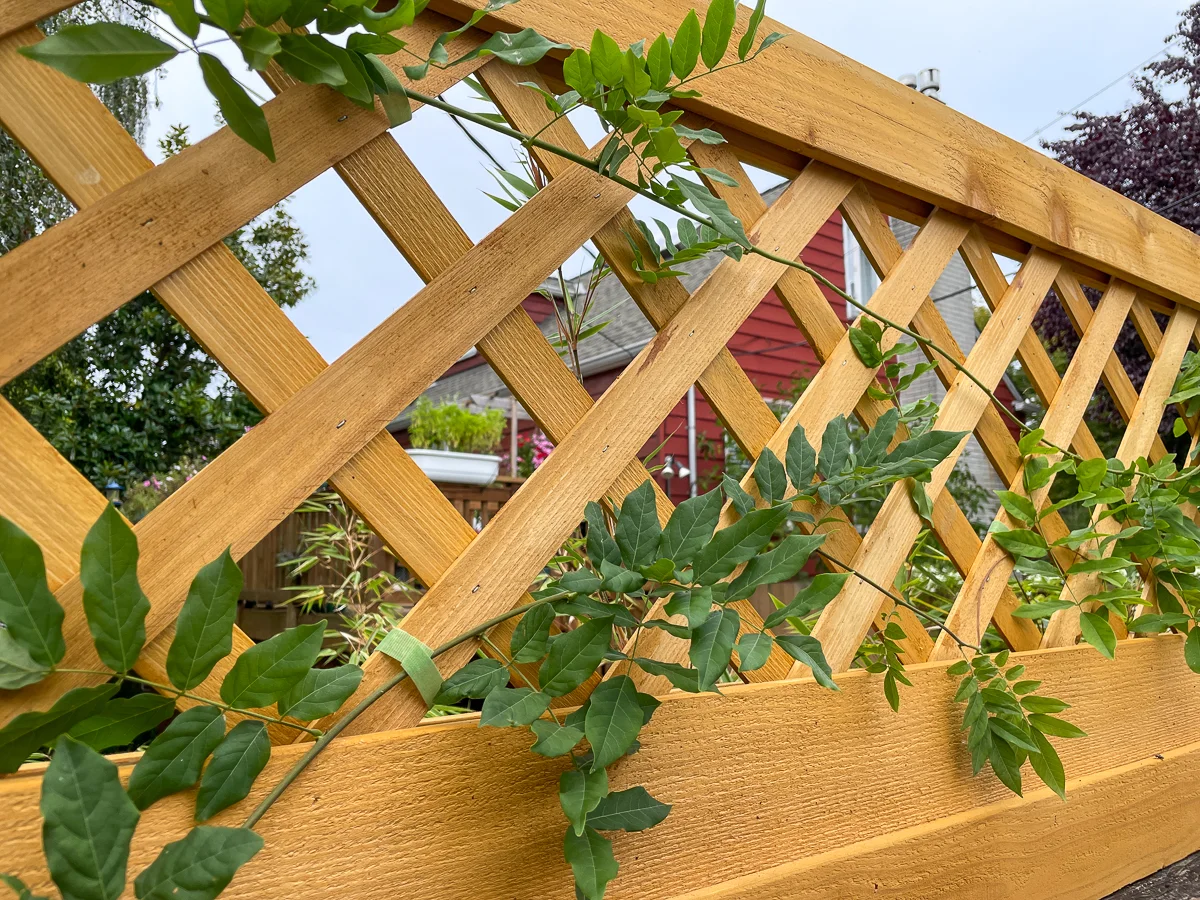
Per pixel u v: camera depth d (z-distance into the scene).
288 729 0.63
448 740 0.67
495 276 0.73
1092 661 1.22
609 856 0.64
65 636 0.54
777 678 0.91
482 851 0.68
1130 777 1.21
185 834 0.56
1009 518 1.17
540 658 0.66
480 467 2.81
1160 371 1.44
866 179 1.02
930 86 5.64
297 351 0.64
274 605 2.64
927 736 1.00
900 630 0.94
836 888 0.87
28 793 0.52
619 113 0.71
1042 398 1.25
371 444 0.67
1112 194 1.30
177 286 0.60
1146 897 1.15
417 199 0.70
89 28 0.44
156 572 0.58
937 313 1.09
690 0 0.86
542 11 0.75
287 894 0.59
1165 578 1.34
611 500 0.79
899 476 0.89
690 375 0.85
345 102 0.66
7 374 0.53
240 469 0.61
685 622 0.83
